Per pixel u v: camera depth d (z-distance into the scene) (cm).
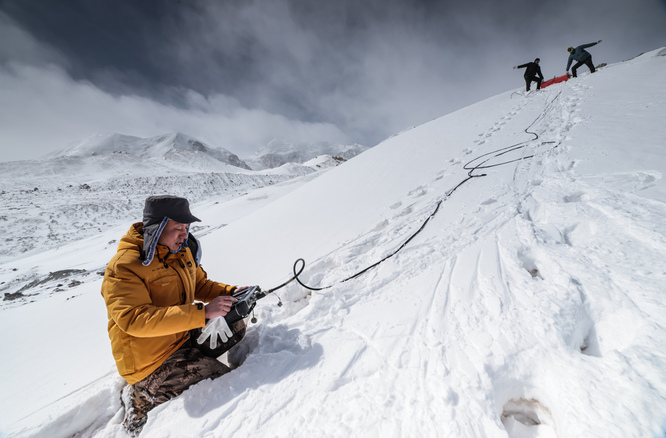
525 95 1021
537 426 124
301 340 200
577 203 268
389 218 438
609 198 256
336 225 520
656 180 264
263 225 725
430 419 124
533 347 140
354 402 142
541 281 188
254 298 196
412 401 134
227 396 166
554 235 239
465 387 132
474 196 396
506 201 339
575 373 121
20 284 1778
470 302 190
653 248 181
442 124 986
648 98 535
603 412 103
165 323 153
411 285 236
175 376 172
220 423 151
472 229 301
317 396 153
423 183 563
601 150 373
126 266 162
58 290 1428
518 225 268
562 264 194
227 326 172
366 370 161
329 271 314
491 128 763
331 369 168
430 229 344
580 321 152
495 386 135
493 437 111
